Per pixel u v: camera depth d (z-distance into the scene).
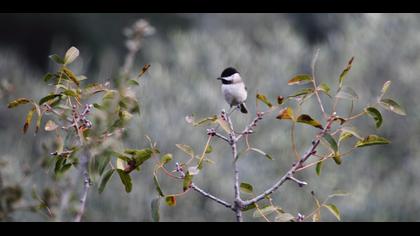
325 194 12.75
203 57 15.10
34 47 24.58
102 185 4.11
